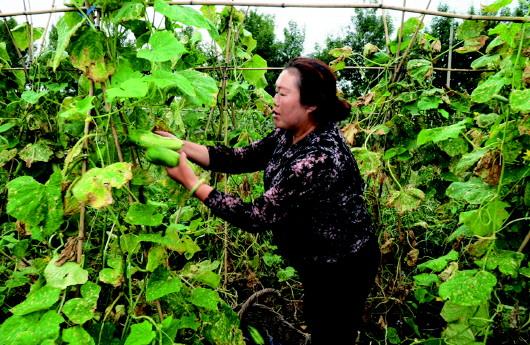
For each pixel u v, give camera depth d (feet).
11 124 6.96
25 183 4.24
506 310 6.98
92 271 4.82
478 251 6.51
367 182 8.93
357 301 5.98
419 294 8.41
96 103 4.50
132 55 4.82
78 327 4.04
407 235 8.73
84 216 4.38
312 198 5.27
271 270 10.89
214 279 5.89
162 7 4.35
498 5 5.53
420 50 8.54
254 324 8.75
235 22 8.48
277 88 5.49
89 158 4.38
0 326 3.93
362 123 9.43
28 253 7.19
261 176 9.72
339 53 8.72
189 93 4.25
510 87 7.50
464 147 8.14
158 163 4.70
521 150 5.84
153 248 4.82
